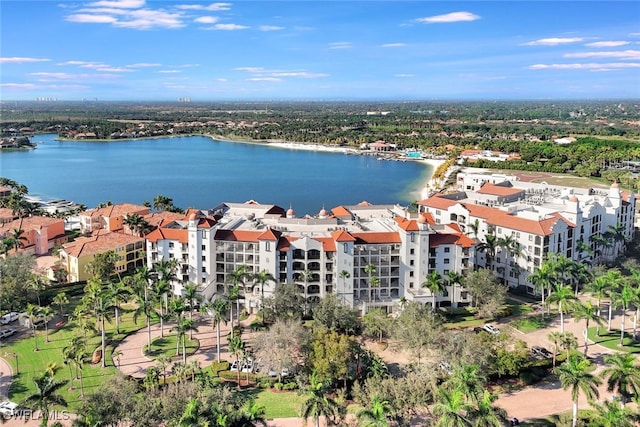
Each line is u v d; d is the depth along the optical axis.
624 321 142.00
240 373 121.94
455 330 143.00
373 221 183.38
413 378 104.19
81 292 178.00
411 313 127.75
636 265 179.12
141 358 131.62
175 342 140.62
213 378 120.50
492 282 152.62
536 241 172.25
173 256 168.12
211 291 161.25
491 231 187.62
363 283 162.38
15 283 157.25
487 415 86.12
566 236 180.25
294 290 146.12
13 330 147.12
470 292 156.00
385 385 101.75
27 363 129.38
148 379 112.75
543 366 122.44
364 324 143.00
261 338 122.75
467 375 96.31
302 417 101.38
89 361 129.75
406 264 160.75
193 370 117.12
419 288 160.88
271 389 116.88
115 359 131.12
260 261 157.62
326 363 111.19
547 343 136.50
